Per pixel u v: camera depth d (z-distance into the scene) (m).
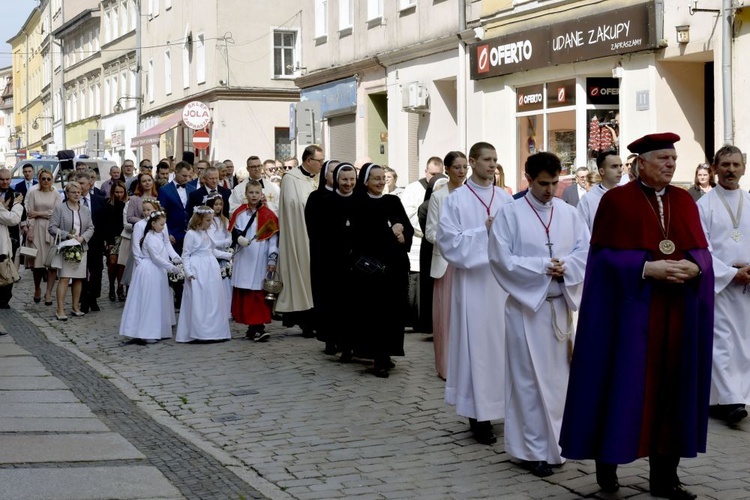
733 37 15.60
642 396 6.36
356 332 10.74
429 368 11.12
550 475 7.13
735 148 9.05
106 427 8.60
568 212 7.41
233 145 40.88
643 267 6.36
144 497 6.58
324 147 31.14
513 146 21.34
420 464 7.48
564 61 19.14
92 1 62.97
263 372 11.12
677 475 6.74
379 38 26.94
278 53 41.56
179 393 10.13
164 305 13.63
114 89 57.12
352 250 10.70
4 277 14.41
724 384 8.65
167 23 46.94
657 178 6.41
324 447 8.01
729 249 8.96
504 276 7.25
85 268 15.60
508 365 7.32
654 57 17.14
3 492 6.62
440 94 24.44
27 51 92.12
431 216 10.66
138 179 17.39
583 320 6.54
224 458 7.65
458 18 22.98
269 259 13.20
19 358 11.98
